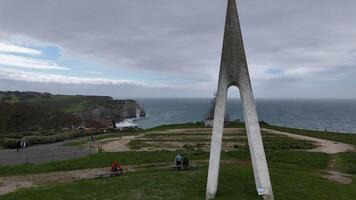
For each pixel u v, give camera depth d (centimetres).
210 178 2366
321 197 2470
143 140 5691
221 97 2414
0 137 6038
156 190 2548
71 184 2752
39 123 9162
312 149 4788
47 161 3975
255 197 2347
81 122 10638
